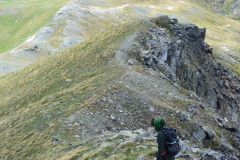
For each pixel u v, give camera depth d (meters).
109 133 16.27
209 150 8.41
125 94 22.44
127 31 45.31
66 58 41.59
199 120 23.03
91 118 18.19
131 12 182.75
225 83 72.19
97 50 39.38
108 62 33.75
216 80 67.31
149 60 35.09
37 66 45.69
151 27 45.66
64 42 95.12
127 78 26.52
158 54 40.09
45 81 34.50
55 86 31.39
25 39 98.88
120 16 165.12
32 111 22.64
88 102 20.47
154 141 11.13
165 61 42.25
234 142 23.48
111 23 139.75
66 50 48.84
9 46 93.62
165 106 22.14
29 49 82.12
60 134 15.51
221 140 20.61
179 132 19.12
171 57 46.19
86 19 135.25
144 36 41.97
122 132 14.03
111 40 42.41
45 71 39.66
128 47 37.50
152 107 21.55
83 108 19.39
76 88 26.16
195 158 8.68
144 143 10.69
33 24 117.06
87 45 45.44
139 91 24.27
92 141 13.42
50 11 131.88
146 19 51.12
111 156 9.21
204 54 65.25
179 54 47.62
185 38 54.69
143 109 21.03
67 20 123.62
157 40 42.41
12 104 30.14
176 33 52.53
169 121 20.19
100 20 140.75
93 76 30.48
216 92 63.25
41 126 18.06
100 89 23.42
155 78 29.36
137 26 46.88
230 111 69.06
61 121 17.45
